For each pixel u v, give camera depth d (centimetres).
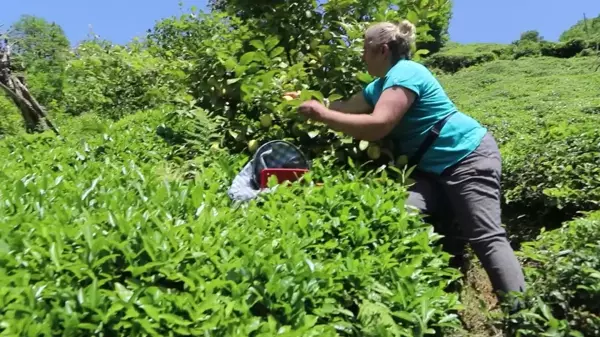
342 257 280
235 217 301
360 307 243
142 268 224
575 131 687
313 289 234
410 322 251
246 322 212
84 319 202
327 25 491
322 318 238
